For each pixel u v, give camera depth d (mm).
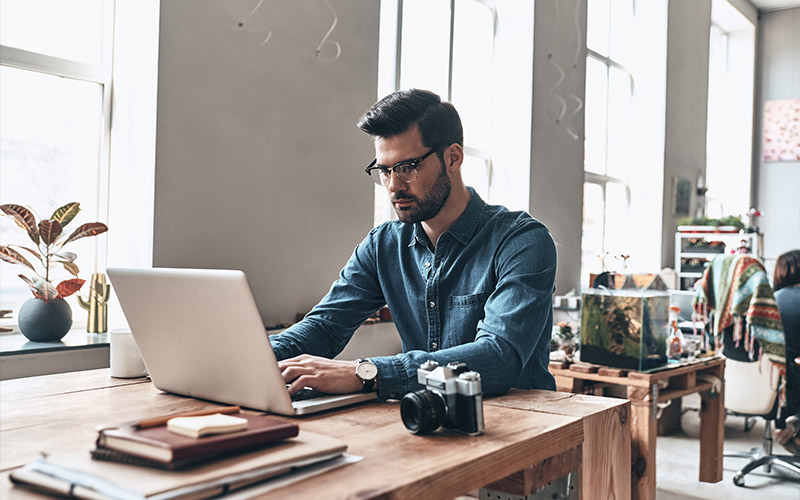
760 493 3396
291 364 1326
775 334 3398
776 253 9555
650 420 2771
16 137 2682
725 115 9656
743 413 3570
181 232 2811
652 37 7199
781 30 9539
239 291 1119
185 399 1322
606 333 2879
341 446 921
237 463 816
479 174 5191
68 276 2844
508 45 5227
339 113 3537
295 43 3275
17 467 892
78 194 2857
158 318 1280
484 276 1601
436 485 877
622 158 7168
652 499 2828
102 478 752
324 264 3477
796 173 9438
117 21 2869
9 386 1444
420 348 1735
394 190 1517
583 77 5906
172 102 2758
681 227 7070
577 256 5805
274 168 3195
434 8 4664
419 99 1508
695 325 3852
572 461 1196
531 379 1630
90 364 2500
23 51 2652
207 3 2875
